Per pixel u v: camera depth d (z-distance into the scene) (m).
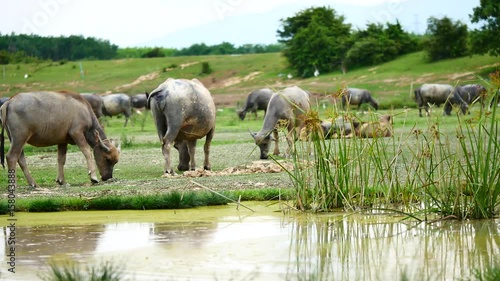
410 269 11.66
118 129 57.12
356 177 17.91
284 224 16.02
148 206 18.48
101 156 24.25
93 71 131.38
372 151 18.03
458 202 16.11
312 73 112.12
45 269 11.91
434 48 104.50
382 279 11.05
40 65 133.50
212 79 122.19
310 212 17.56
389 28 114.88
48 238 14.62
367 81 97.25
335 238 14.38
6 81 118.19
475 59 100.44
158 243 13.99
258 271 11.63
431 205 17.39
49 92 23.36
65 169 28.44
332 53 113.25
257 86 111.06
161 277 11.23
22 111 22.56
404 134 36.91
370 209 17.41
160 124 25.66
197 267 11.93
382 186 18.42
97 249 13.52
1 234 15.20
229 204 19.03
